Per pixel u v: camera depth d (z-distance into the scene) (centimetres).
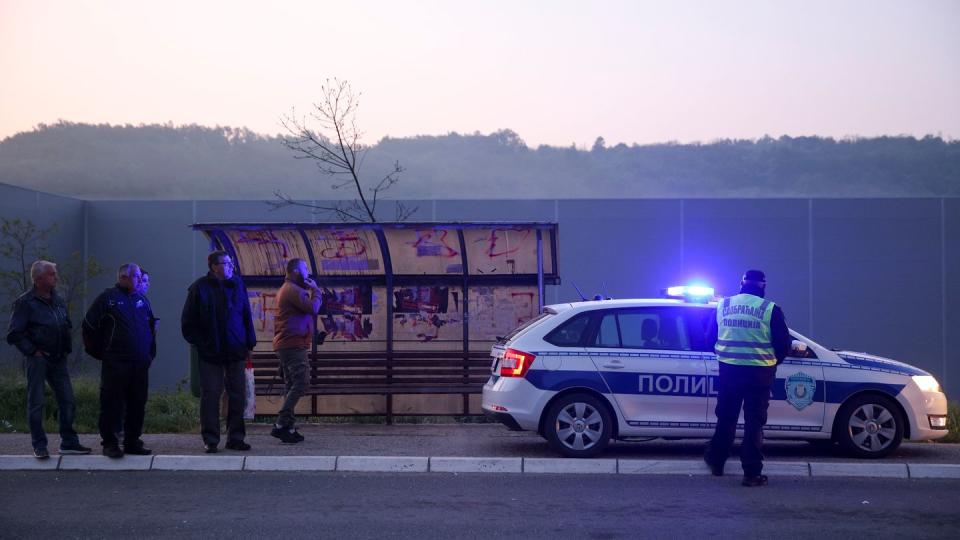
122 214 2617
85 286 2397
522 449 1059
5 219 2252
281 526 732
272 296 1328
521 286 1344
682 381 1009
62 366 964
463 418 1348
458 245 1327
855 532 731
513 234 1323
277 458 961
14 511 774
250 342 1016
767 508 809
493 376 1055
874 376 1027
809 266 2577
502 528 735
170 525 731
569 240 2569
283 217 2591
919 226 2586
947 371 2577
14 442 1061
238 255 1321
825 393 1016
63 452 962
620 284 2567
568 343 1016
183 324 992
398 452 1022
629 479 931
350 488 877
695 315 1034
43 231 2344
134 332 955
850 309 2578
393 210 2553
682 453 1071
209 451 992
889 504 829
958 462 999
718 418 937
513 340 1029
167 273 2616
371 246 1327
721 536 716
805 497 854
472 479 924
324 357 1312
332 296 1339
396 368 1319
